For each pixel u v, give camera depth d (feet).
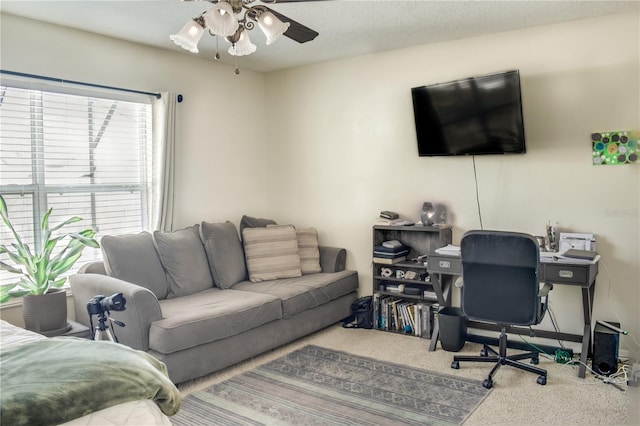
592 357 10.98
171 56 14.15
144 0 10.11
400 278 14.06
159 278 12.13
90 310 8.36
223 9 7.10
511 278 9.74
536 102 12.23
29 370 5.32
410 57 14.07
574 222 11.92
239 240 14.61
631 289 11.37
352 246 15.62
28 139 11.35
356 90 15.19
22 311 11.08
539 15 11.29
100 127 12.71
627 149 11.24
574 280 10.42
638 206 11.21
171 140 13.75
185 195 14.65
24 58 11.11
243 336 11.18
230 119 16.03
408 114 14.25
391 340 13.28
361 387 10.16
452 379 10.53
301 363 11.55
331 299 13.98
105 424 5.18
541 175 12.28
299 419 8.82
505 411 9.04
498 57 12.68
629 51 11.12
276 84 16.97
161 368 6.68
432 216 13.58
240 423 8.70
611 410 9.02
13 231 10.15
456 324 12.15
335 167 15.81
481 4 10.55
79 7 10.46
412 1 10.32
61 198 11.99
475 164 13.17
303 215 16.66
